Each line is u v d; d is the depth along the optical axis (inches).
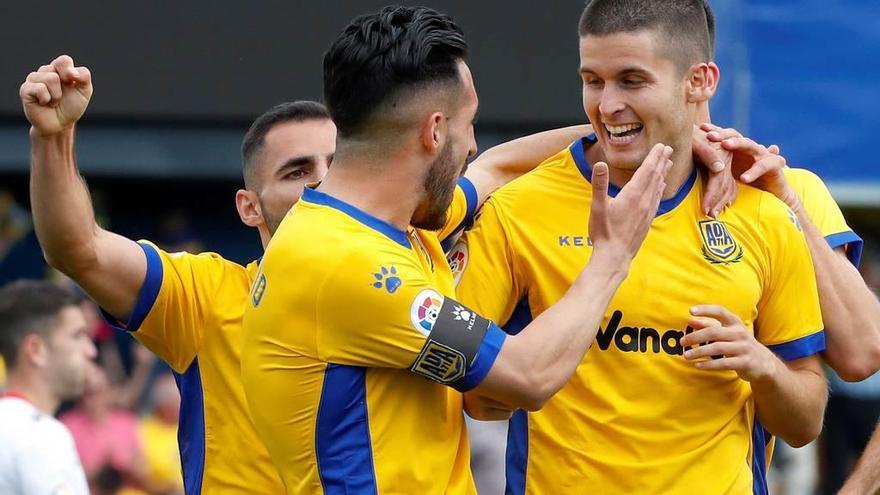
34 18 890.1
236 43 891.4
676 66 444.8
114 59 892.0
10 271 981.2
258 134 495.8
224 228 1012.5
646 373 451.5
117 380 905.5
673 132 448.8
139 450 867.4
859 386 998.4
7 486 625.0
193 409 479.5
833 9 885.2
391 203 405.1
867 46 884.6
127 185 989.2
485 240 462.9
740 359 431.8
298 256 397.7
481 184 482.9
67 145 427.8
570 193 466.0
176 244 994.7
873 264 1029.2
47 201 426.9
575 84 884.6
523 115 885.8
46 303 671.1
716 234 459.2
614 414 451.2
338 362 397.4
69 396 676.7
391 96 397.7
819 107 885.2
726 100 879.7
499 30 885.8
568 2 885.2
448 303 400.2
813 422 467.2
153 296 462.0
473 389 400.5
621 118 441.4
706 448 454.6
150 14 891.4
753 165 468.8
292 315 398.0
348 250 393.4
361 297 391.5
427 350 394.3
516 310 469.7
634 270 452.8
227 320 474.0
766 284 464.1
